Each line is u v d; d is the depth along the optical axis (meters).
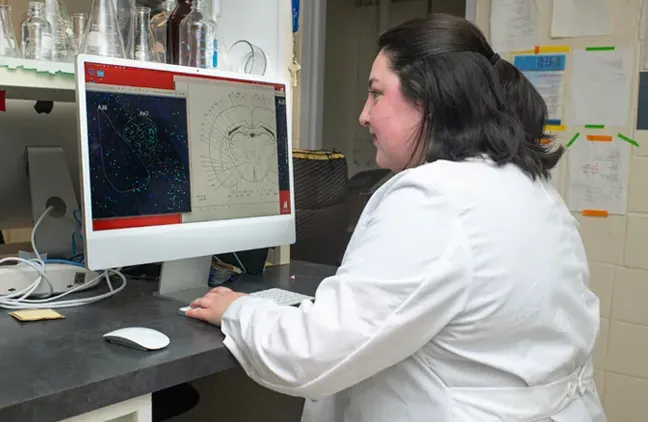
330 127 3.36
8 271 1.18
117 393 0.81
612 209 2.12
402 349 0.83
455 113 0.94
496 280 0.84
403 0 3.32
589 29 2.10
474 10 2.33
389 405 0.91
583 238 2.18
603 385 2.18
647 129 2.04
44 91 1.28
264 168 1.40
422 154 0.99
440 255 0.82
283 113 1.45
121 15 1.39
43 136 1.45
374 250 0.85
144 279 1.39
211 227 1.26
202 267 1.33
